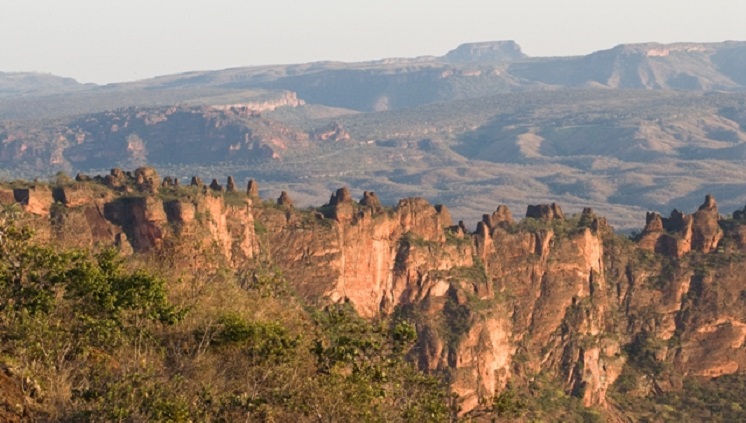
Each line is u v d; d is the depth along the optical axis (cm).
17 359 4341
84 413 4147
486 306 13438
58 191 10725
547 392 13825
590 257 15125
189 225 10762
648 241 16100
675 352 15225
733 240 16100
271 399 4694
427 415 5009
